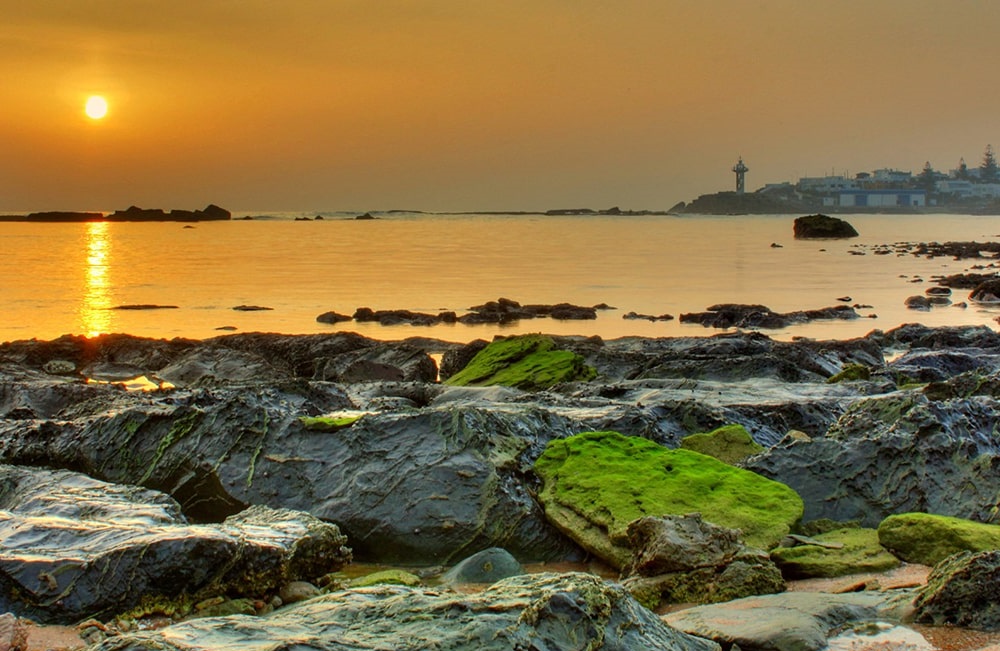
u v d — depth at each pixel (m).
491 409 16.09
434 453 14.57
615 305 52.47
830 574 12.19
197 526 11.68
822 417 19.00
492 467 14.35
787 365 26.06
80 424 16.92
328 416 16.17
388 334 41.50
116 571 10.72
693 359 27.25
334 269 76.88
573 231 172.50
